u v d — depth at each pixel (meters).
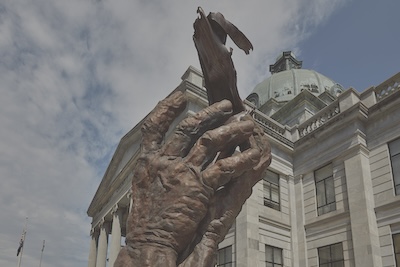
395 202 17.23
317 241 19.97
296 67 52.25
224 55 5.12
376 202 18.12
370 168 19.09
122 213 28.84
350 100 20.70
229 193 4.66
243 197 4.81
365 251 17.05
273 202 21.25
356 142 19.31
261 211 20.09
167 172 4.29
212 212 4.46
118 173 28.69
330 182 20.53
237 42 5.28
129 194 25.41
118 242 27.19
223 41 5.33
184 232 4.03
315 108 34.91
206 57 5.30
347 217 18.73
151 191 4.30
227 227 4.62
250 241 18.28
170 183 4.21
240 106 5.55
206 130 4.92
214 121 4.96
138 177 4.54
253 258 18.00
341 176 19.81
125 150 27.81
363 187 18.16
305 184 21.98
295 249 20.75
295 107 34.97
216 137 4.55
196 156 4.42
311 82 42.97
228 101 5.16
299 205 21.73
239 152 5.05
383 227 17.42
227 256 19.06
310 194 21.47
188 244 4.21
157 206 4.16
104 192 32.91
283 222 21.05
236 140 4.81
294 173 22.83
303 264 20.20
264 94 43.72
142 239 4.00
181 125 4.73
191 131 4.71
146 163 4.57
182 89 18.62
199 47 5.32
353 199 18.47
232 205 4.63
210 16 5.07
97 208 37.47
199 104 18.66
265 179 21.38
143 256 3.85
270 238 19.89
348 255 18.06
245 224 18.67
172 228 3.99
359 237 17.52
